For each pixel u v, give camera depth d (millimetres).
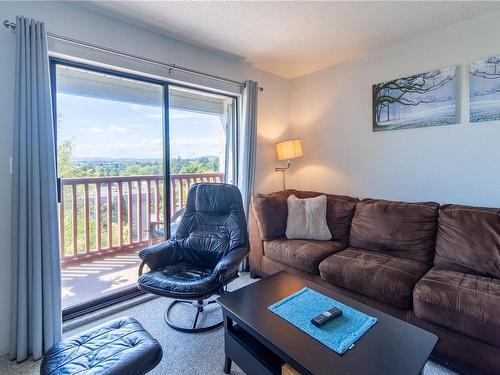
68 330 1905
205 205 2350
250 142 2984
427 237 2102
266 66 3145
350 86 2949
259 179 3287
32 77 1604
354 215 2582
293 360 1048
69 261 2645
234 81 2895
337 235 2615
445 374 1482
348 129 2996
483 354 1365
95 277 2648
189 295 1664
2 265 1652
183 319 2057
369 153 2830
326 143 3213
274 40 2488
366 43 2561
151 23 2178
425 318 1538
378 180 2775
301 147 3297
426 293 1550
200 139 2906
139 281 1850
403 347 1104
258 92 3195
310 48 2660
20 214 1593
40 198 1637
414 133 2492
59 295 1722
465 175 2225
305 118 3422
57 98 2041
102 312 2080
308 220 2682
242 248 2074
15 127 1586
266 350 1351
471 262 1814
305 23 2193
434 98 2346
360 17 2109
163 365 1591
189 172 2859
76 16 1911
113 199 2895
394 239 2209
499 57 2018
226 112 3104
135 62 2207
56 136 2002
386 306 1771
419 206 2230
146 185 3068
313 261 2201
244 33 2354
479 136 2141
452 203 2307
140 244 3088
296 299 1505
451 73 2240
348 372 976
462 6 1972
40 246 1635
